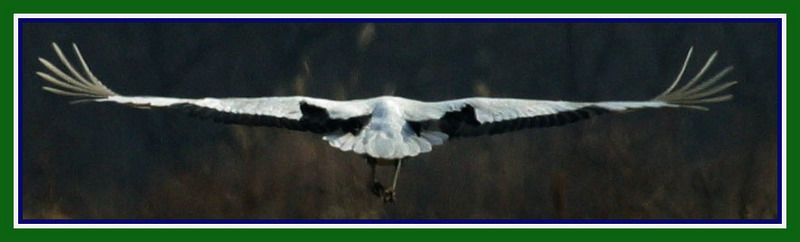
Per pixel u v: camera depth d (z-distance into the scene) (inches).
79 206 1561.3
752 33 1721.2
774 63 1686.8
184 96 1822.1
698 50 1752.0
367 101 726.5
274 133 1262.3
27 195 1558.8
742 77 1691.7
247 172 1253.1
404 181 1277.1
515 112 723.4
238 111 709.9
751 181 1358.3
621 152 1301.7
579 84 1786.4
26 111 1720.0
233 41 1824.6
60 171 1649.9
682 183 1314.0
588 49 1792.6
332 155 1233.4
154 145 1670.8
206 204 1262.3
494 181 1306.6
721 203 1305.4
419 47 1786.4
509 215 1285.7
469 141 1325.0
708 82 736.3
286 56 1792.6
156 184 1421.0
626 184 1278.3
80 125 1713.8
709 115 1510.8
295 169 1232.2
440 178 1305.4
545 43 1803.6
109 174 1658.5
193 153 1630.2
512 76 1791.3
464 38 1802.4
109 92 711.1
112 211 1544.0
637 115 1385.3
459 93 1776.6
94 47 1823.3
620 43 1787.6
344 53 1764.3
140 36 1839.3
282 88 1774.1
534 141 1334.9
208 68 1823.3
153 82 1828.2
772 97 1649.9
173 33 1836.9
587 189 1274.6
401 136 700.0
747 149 1443.2
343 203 1214.3
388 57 1768.0
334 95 1673.2
